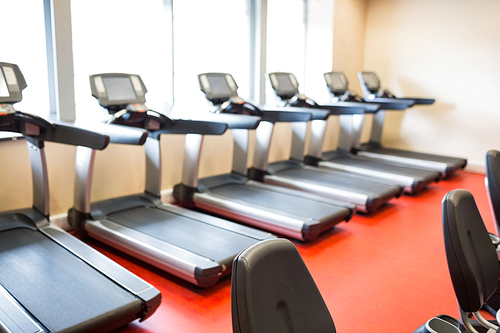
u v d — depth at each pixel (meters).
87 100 4.08
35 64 3.67
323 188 4.59
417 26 6.65
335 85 5.85
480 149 6.38
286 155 6.11
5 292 2.20
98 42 4.07
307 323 1.17
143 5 4.36
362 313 2.53
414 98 6.19
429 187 5.56
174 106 4.62
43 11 3.63
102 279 2.40
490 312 2.41
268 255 1.12
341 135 6.49
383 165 5.80
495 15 5.96
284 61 6.33
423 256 3.38
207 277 2.63
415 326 2.41
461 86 6.40
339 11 6.43
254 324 1.01
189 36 4.86
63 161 3.67
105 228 3.28
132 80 3.61
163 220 3.50
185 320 2.43
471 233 1.69
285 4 6.16
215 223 3.45
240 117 3.81
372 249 3.52
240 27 5.47
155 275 2.96
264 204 3.96
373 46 7.13
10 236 2.96
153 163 3.93
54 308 2.08
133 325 2.37
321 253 3.42
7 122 2.79
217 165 5.13
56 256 2.67
